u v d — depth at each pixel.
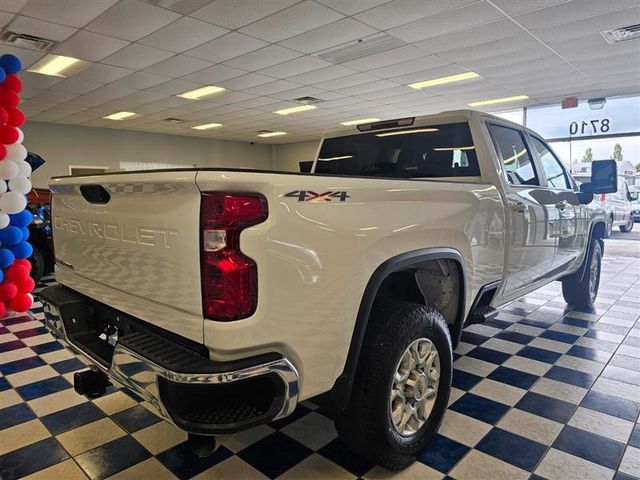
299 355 1.26
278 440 1.90
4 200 3.70
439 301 2.06
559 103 10.09
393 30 5.37
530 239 2.60
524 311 4.04
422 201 1.69
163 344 1.28
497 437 1.92
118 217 1.45
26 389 2.44
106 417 2.11
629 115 9.59
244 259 1.13
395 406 1.65
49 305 1.78
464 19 5.07
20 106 9.52
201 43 5.71
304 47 5.93
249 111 10.56
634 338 3.27
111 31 5.25
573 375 2.59
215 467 1.71
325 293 1.30
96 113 10.52
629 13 4.97
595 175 3.40
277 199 1.18
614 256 7.39
